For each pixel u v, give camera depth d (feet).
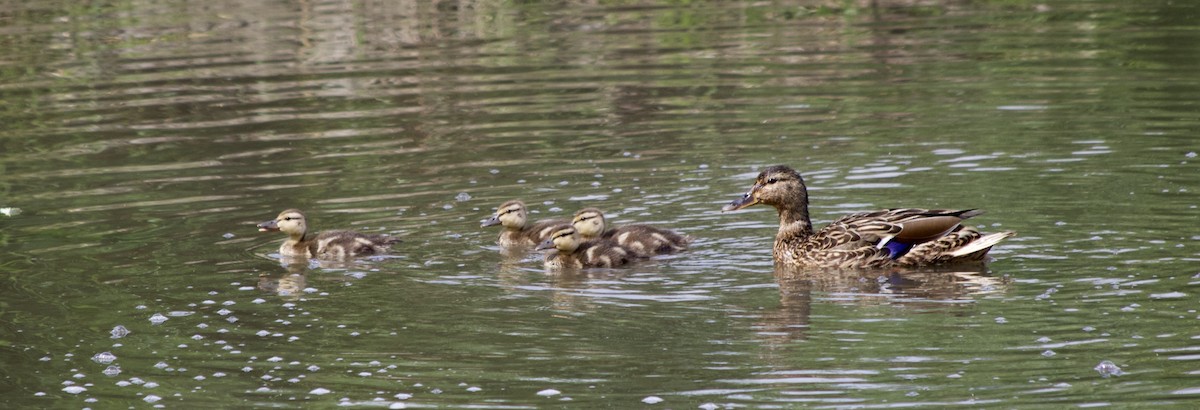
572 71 80.64
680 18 95.86
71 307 42.73
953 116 66.85
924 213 46.42
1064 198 51.96
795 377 35.06
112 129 69.72
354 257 48.34
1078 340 36.83
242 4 101.50
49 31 93.91
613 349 37.68
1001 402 32.91
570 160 61.46
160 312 42.06
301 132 68.18
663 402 33.78
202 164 62.34
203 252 49.11
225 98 76.02
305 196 56.39
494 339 38.78
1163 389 33.24
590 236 50.03
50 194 57.72
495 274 46.06
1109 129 62.69
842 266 45.68
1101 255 44.70
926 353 36.35
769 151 61.62
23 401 35.17
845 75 77.56
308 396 34.96
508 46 88.17
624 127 67.46
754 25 93.45
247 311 41.98
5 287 44.96
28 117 72.84
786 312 40.63
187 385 35.91
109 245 50.01
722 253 48.34
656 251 48.34
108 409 34.50
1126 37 84.33
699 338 38.37
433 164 61.36
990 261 45.11
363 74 81.15
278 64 84.12
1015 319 38.83
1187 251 44.55
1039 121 64.95
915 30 90.07
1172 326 37.52
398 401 34.37
